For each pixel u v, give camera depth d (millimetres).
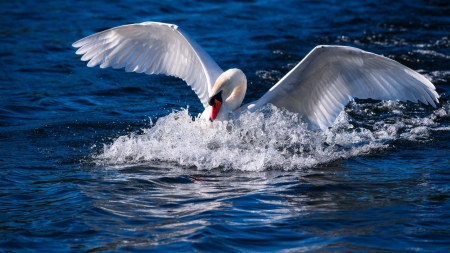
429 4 26719
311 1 27422
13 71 19234
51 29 23594
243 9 26391
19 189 10406
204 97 13547
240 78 12352
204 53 12969
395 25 24094
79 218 9125
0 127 14422
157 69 13562
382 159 12266
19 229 8789
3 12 25500
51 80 18578
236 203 9703
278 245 8273
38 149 12805
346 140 13516
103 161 11992
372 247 8219
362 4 26875
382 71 11305
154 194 10117
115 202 9758
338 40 22359
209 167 11570
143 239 8438
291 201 9828
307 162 11938
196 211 9352
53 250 8156
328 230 8750
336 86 11859
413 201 9844
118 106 16312
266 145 12453
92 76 19094
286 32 23266
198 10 26578
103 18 25000
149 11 26062
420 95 11289
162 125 12867
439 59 20062
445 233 8656
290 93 12164
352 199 9938
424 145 13234
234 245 8250
